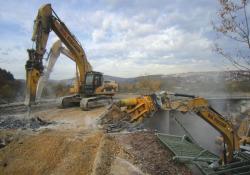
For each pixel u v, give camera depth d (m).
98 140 13.18
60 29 23.19
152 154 12.70
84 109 22.69
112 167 10.94
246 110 32.78
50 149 13.25
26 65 19.05
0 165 13.29
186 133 17.47
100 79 25.50
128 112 16.52
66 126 17.06
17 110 24.56
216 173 11.75
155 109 14.93
